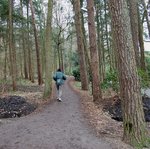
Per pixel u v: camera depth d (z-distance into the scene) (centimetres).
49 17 1470
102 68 2644
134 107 683
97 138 727
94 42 1388
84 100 1464
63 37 3703
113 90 1388
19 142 689
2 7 2034
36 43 2488
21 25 2823
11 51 1922
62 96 1658
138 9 2131
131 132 686
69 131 791
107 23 2838
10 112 1065
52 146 657
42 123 899
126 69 677
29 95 1630
